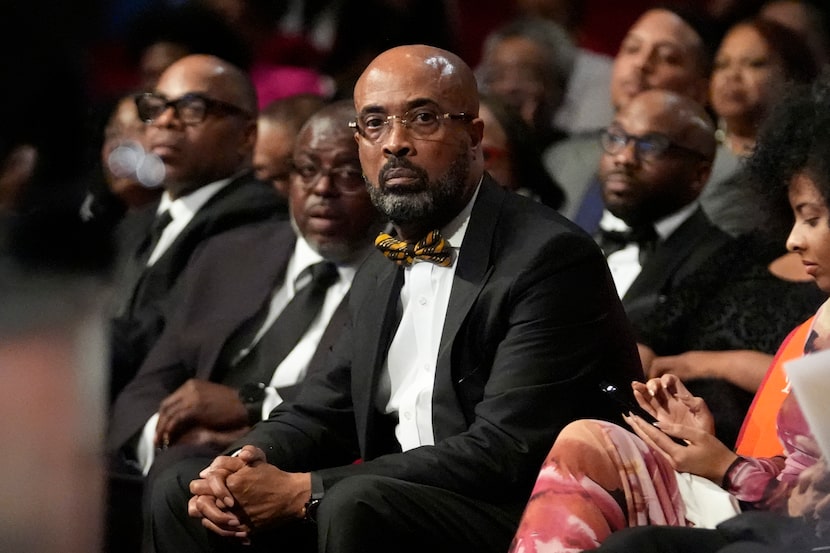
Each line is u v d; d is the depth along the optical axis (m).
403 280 10.68
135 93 17.09
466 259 10.32
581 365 10.02
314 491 9.77
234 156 15.91
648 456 8.85
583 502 8.44
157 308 15.19
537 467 9.78
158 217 15.97
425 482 9.61
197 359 13.69
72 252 4.35
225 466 9.85
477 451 9.66
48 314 4.24
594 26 21.61
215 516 9.77
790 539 8.25
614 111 17.38
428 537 9.43
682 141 13.41
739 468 8.90
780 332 12.24
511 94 18.61
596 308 10.19
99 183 16.66
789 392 9.64
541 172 15.14
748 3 17.61
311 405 10.98
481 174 10.69
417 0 21.09
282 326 13.36
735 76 16.16
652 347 12.73
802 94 10.27
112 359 14.72
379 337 10.57
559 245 10.15
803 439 9.11
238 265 14.05
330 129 13.16
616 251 13.96
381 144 10.39
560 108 19.00
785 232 10.77
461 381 10.17
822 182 9.55
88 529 4.18
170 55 19.98
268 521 9.75
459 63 10.60
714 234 13.32
